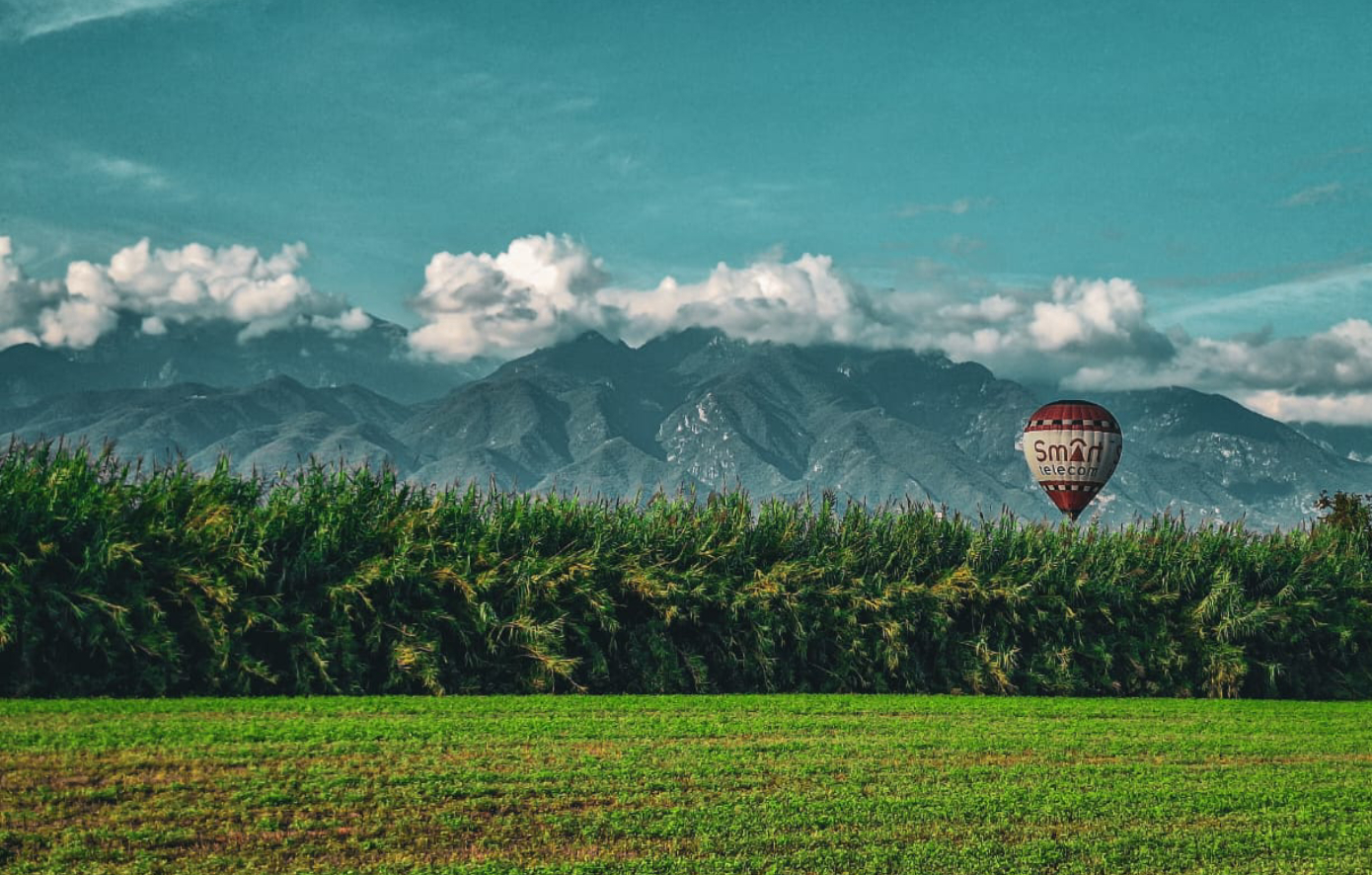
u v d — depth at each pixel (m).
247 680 19.83
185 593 19.75
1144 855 12.35
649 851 11.82
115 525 19.75
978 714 21.12
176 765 13.93
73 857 10.81
